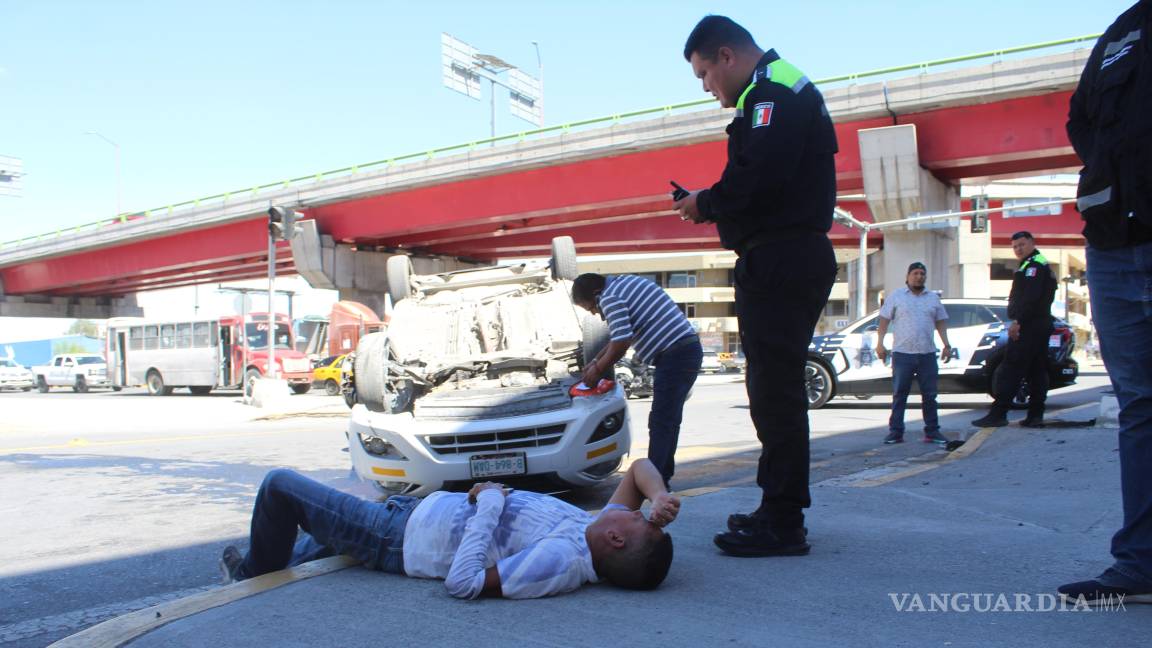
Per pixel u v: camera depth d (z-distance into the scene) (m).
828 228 3.63
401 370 7.47
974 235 51.03
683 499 5.32
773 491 3.76
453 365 7.76
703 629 2.82
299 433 14.45
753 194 3.42
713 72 3.69
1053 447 7.02
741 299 3.70
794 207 3.51
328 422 17.48
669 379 5.81
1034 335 8.55
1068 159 29.02
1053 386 13.09
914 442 9.27
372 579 3.56
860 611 2.96
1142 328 2.82
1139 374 2.85
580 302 6.11
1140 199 2.71
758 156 3.35
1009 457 6.85
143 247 49.25
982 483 5.80
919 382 9.08
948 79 27.39
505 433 6.62
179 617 3.12
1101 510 4.61
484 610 3.10
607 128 33.41
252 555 3.85
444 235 43.47
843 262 67.69
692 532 4.33
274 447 11.89
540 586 3.21
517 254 50.47
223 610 3.18
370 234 41.22
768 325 3.61
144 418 19.59
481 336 8.67
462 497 3.59
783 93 3.39
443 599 3.26
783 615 2.94
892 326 9.16
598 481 6.98
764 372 3.68
